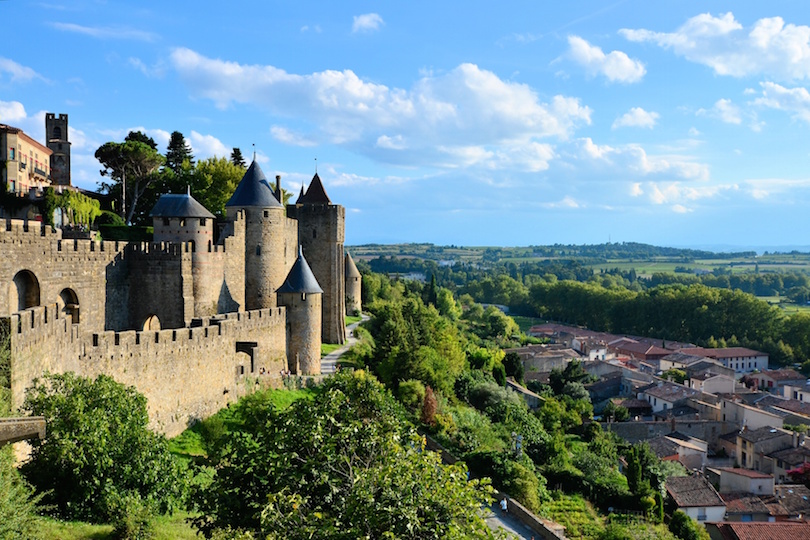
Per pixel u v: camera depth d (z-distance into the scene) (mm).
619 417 116625
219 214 99625
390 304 118500
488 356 116312
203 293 65750
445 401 76438
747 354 177250
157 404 44562
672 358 167625
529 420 82500
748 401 131500
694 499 75125
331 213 94750
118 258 59688
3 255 43625
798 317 187875
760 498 80938
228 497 23906
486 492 22312
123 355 41375
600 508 66625
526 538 49594
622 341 194750
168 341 45875
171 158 118375
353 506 19703
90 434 28391
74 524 26531
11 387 27812
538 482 64188
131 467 29453
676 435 109438
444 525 19625
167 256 61281
